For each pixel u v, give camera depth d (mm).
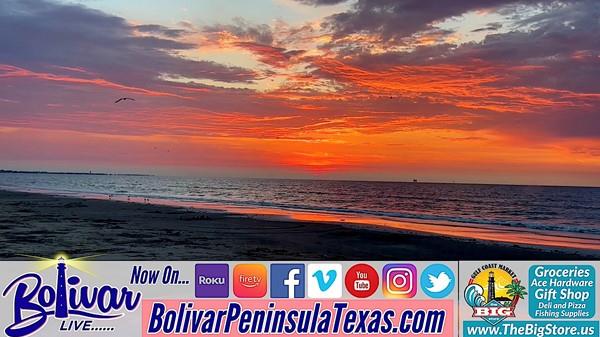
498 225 29719
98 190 65812
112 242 15812
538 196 76812
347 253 14797
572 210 46562
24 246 14859
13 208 29406
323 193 73312
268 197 57125
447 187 127000
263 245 15711
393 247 16219
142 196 50656
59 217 24141
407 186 126250
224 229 19969
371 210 39219
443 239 18219
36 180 130500
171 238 16922
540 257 15000
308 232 19406
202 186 95375
